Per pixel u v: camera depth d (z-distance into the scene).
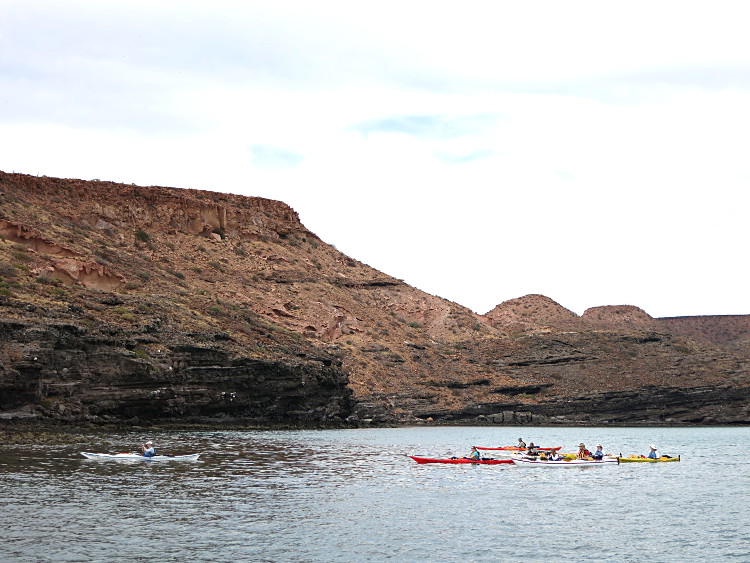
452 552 39.50
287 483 57.00
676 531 45.00
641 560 39.19
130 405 92.44
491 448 91.12
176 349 98.75
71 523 41.62
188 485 53.81
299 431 110.62
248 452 75.06
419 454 82.62
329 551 38.97
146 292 125.88
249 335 120.50
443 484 60.12
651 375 193.62
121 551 37.44
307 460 71.62
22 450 67.19
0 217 132.62
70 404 86.81
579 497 55.59
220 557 37.25
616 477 67.19
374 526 44.09
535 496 55.53
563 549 40.66
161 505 46.78
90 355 89.69
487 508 50.28
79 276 118.94
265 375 108.25
